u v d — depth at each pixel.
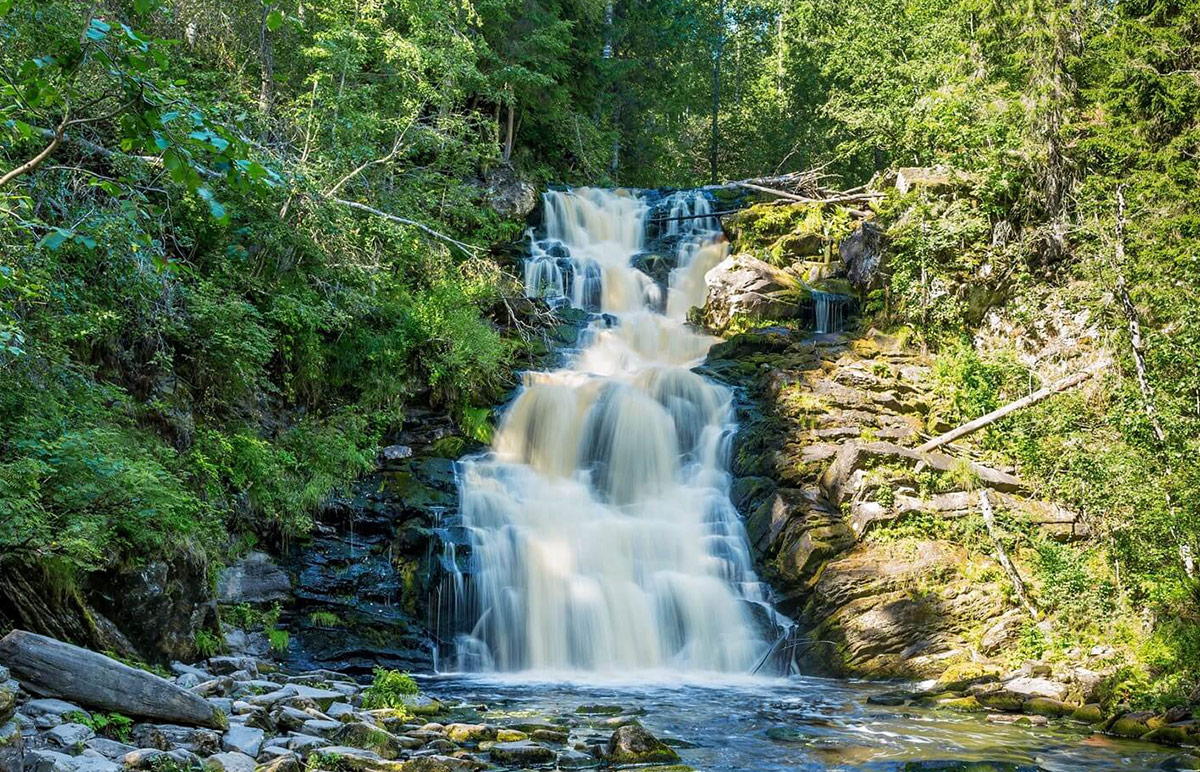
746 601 16.12
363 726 8.85
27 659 7.80
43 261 10.97
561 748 9.48
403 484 17.61
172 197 15.27
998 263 21.83
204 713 8.30
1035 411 17.59
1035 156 21.62
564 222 30.09
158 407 14.17
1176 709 11.06
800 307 24.36
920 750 9.86
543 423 20.06
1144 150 19.88
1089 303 18.36
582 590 15.88
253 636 13.98
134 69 5.09
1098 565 15.39
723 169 49.66
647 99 43.22
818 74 43.97
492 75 28.67
